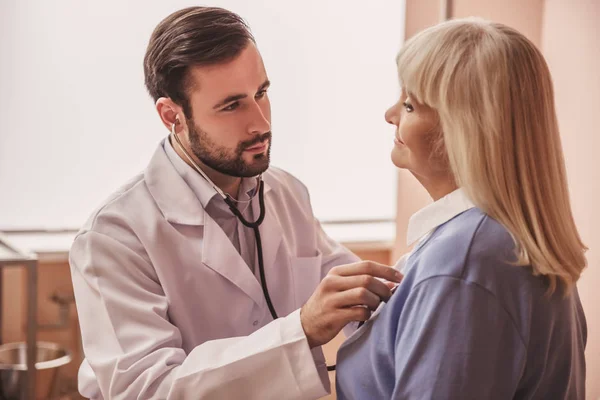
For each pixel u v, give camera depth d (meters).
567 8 1.95
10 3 2.64
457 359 0.92
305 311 1.15
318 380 1.14
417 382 0.94
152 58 1.36
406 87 1.04
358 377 1.06
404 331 0.98
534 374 0.99
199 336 1.37
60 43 2.70
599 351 1.87
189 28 1.31
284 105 3.00
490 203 0.97
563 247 0.99
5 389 2.43
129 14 2.74
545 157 0.99
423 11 2.28
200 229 1.39
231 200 1.44
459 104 0.98
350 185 3.12
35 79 2.70
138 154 2.81
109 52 2.74
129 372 1.22
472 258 0.95
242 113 1.31
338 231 3.11
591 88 1.88
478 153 0.97
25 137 2.72
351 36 3.02
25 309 2.82
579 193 1.93
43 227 2.78
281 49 2.96
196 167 1.39
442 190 1.07
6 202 2.74
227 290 1.38
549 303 0.97
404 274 1.08
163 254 1.35
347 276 1.11
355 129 3.08
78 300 1.35
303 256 1.57
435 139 1.03
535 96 0.98
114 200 1.39
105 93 2.75
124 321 1.28
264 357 1.14
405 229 2.43
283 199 1.58
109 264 1.32
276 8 2.93
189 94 1.32
